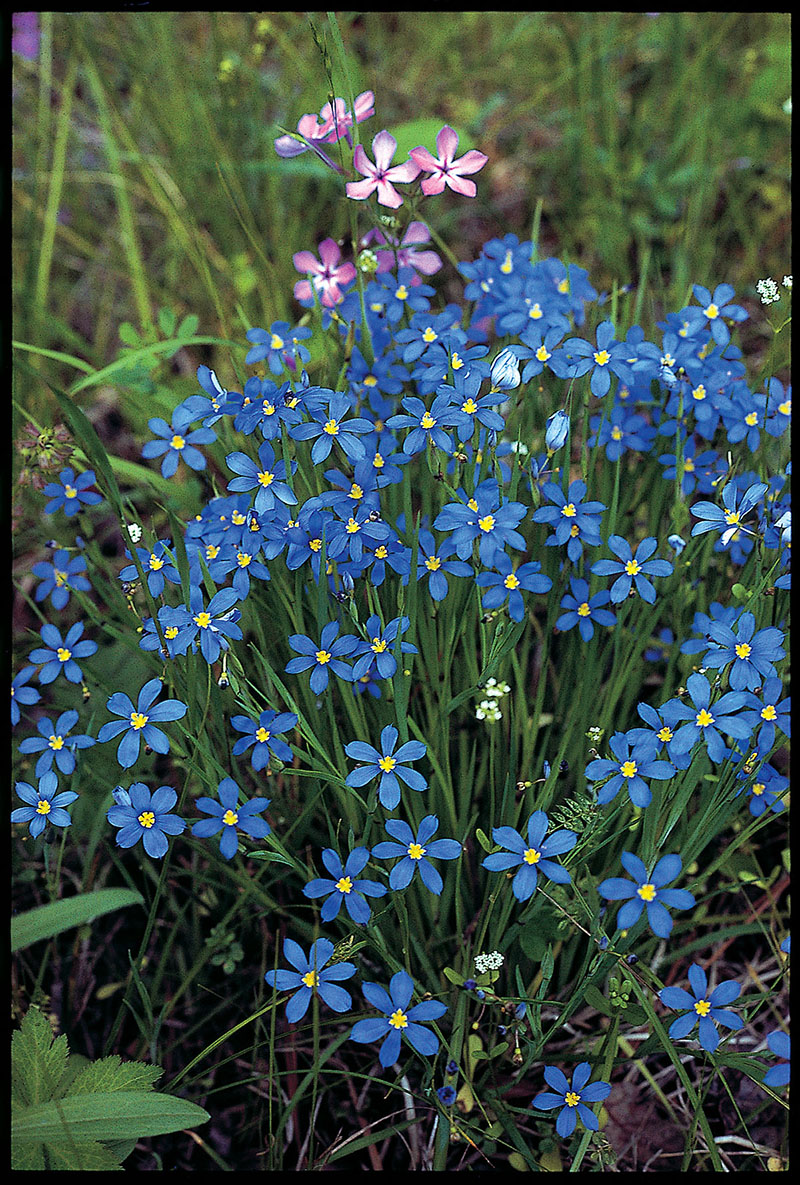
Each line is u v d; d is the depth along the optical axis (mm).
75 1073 368
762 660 348
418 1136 382
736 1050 401
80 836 416
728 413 396
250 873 412
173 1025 406
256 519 368
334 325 419
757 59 646
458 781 401
